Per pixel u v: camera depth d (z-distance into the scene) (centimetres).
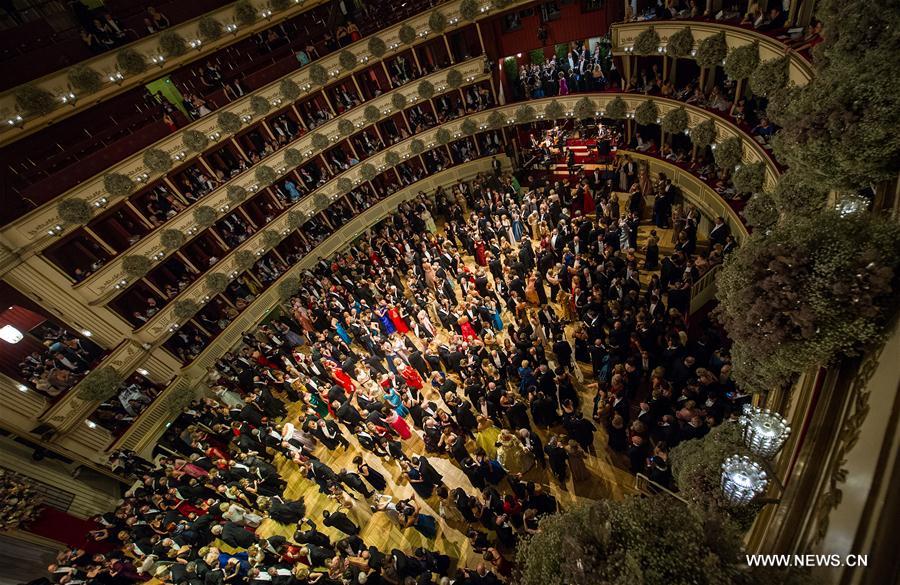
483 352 1341
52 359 1502
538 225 1914
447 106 2525
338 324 1786
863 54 538
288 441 1368
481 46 2305
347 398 1523
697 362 1063
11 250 1410
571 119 2459
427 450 1234
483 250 1947
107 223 1717
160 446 1630
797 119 539
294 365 1670
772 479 445
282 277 2145
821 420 397
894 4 517
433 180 2608
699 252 1566
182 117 1848
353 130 2273
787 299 424
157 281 1872
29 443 1400
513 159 2530
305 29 2275
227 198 1972
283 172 2142
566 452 1049
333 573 956
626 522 366
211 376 1795
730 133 1356
